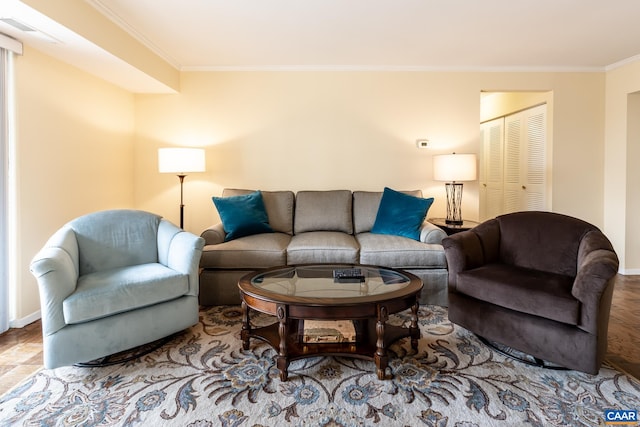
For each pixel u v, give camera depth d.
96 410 1.60
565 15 2.65
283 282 2.12
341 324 2.10
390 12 2.60
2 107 2.33
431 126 3.89
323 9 2.55
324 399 1.68
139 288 2.02
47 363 1.80
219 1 2.43
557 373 1.90
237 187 3.93
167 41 3.14
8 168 2.40
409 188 3.92
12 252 2.45
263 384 1.80
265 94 3.87
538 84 3.89
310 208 3.59
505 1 2.44
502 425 1.50
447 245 2.36
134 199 3.93
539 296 1.91
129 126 3.82
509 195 4.87
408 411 1.59
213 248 2.89
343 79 3.86
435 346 2.21
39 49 2.59
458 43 3.20
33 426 1.49
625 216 3.74
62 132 2.86
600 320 1.77
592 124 3.94
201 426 1.50
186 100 3.87
